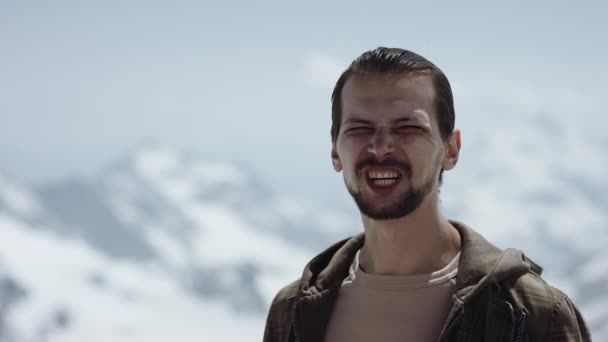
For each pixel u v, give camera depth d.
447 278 2.91
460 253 2.96
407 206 2.85
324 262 3.26
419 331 2.87
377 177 2.85
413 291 2.92
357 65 2.97
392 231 2.93
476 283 2.81
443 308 2.88
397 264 2.97
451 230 3.04
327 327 3.05
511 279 2.84
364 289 3.01
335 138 3.07
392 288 2.95
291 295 3.27
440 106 2.93
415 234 2.93
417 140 2.85
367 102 2.89
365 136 2.88
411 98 2.87
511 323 2.76
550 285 2.94
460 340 2.77
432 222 2.95
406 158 2.84
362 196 2.89
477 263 2.85
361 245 3.19
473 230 2.99
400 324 2.90
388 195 2.85
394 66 2.90
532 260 3.04
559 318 2.81
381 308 2.95
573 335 2.82
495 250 2.93
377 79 2.91
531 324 2.80
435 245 2.96
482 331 2.79
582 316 2.94
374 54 2.96
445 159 3.05
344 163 2.94
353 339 2.97
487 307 2.79
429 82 2.92
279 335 3.27
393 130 2.86
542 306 2.81
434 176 2.91
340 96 3.01
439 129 2.93
